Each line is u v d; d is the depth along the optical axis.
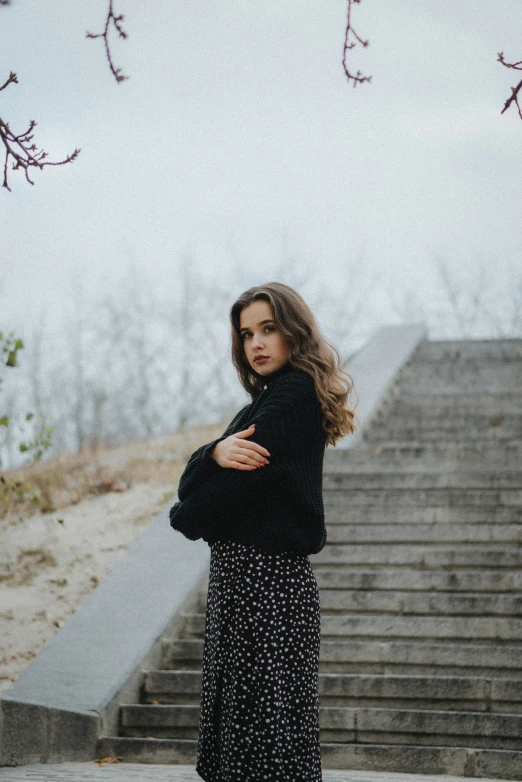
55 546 8.23
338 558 6.69
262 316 2.88
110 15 2.98
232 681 2.62
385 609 6.02
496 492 7.39
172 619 5.86
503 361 13.79
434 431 10.35
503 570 6.45
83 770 4.22
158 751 4.73
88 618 5.84
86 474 10.77
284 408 2.69
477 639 5.68
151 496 9.60
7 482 8.27
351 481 8.08
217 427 14.57
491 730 4.76
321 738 4.91
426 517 7.25
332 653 5.53
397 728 4.84
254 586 2.64
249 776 2.54
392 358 13.21
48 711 4.55
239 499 2.66
